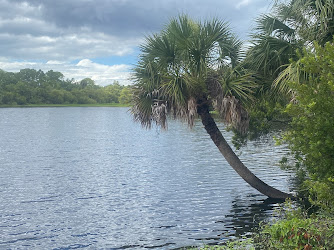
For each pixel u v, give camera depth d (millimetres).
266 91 14422
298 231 6309
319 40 11641
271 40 12656
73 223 14695
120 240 12578
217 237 12102
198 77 14055
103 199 18500
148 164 29484
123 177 24266
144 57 14492
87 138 55625
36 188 21484
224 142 15547
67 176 25219
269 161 26375
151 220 14656
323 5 11258
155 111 14102
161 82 14312
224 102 13758
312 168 9320
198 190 19359
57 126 85375
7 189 21312
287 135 9273
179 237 12469
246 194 17641
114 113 166125
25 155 37156
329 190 7738
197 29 14188
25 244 12555
